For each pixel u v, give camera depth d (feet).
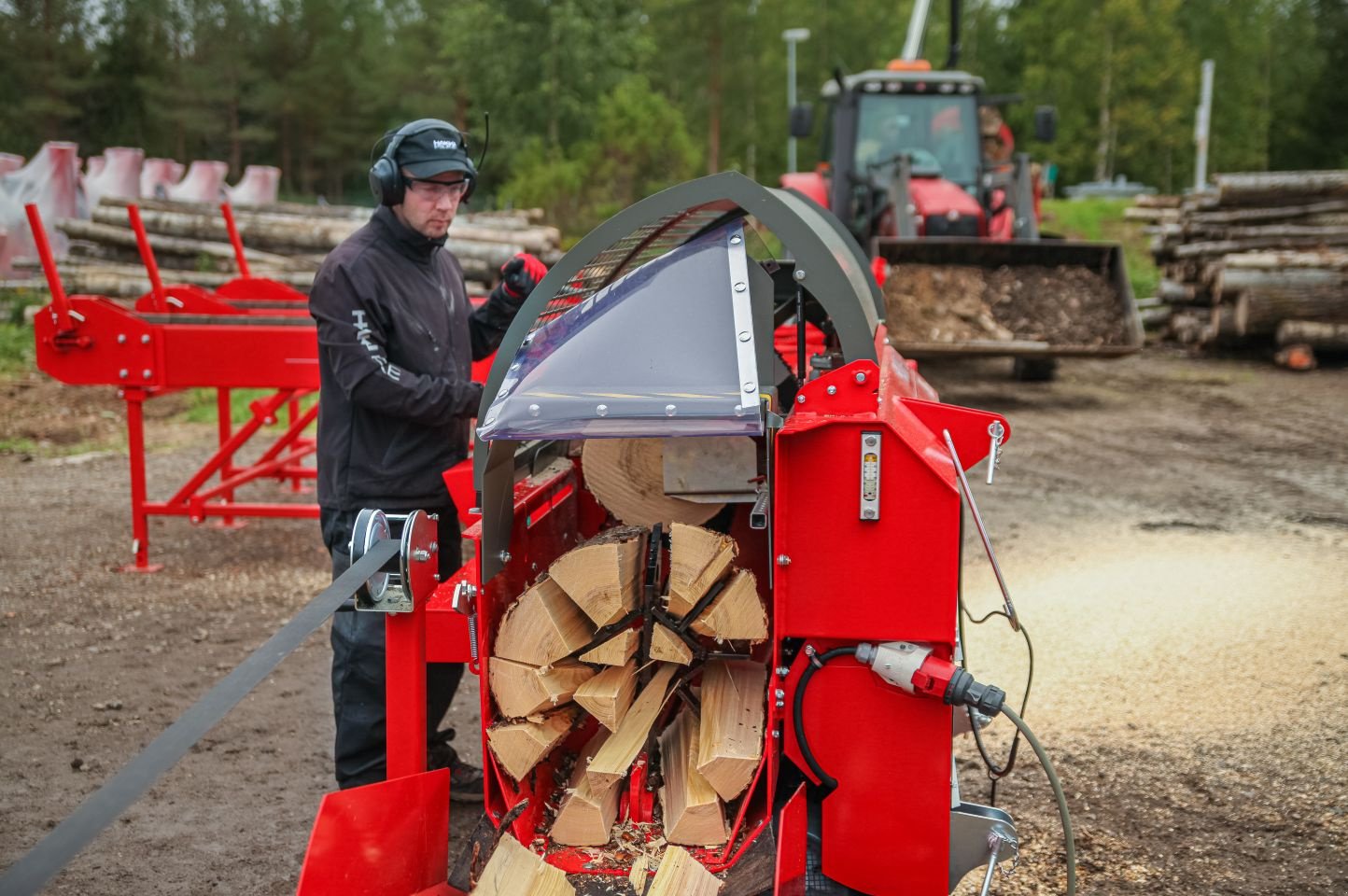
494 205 99.35
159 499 24.88
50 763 12.58
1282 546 19.97
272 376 18.53
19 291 49.08
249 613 18.02
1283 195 46.57
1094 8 130.52
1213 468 26.66
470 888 7.32
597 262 8.17
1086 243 34.14
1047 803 11.31
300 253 46.91
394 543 7.41
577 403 7.08
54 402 35.78
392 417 10.26
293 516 20.22
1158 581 18.13
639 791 7.94
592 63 131.13
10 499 25.25
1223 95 143.33
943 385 38.88
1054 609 17.02
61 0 170.81
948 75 39.58
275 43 188.55
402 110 169.48
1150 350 47.11
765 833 7.29
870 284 11.12
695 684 8.48
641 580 7.97
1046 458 27.66
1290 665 14.60
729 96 142.51
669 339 7.30
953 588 7.13
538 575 8.95
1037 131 38.11
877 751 7.36
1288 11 172.65
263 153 190.49
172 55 185.88
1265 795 11.34
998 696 6.99
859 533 7.13
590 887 7.31
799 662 7.35
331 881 6.87
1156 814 11.03
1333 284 41.75
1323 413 33.32
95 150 172.96
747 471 8.14
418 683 7.76
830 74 155.94
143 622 17.54
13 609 18.02
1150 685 14.16
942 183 37.55
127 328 18.44
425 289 10.60
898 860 7.43
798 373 9.29
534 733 7.46
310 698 14.64
